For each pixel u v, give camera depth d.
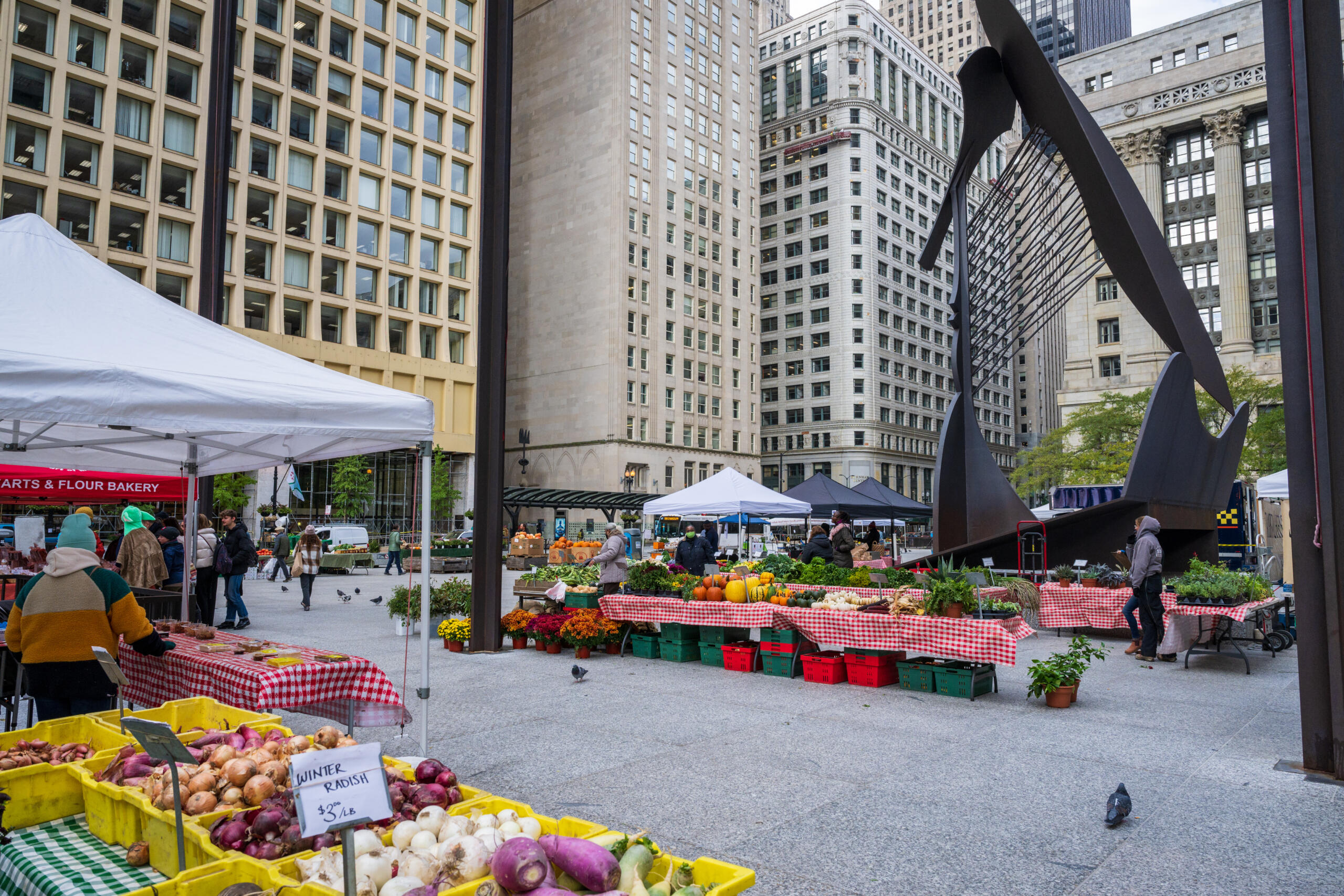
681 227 74.06
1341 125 5.85
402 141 52.81
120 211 41.41
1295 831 4.66
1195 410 15.36
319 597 19.36
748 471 79.19
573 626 10.86
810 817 4.88
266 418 5.48
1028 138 15.56
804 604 9.91
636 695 8.47
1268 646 11.52
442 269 54.56
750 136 82.81
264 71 46.44
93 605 4.78
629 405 68.19
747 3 83.50
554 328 71.31
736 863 4.21
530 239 73.88
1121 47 58.75
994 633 8.22
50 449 8.41
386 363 51.12
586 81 70.88
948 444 16.09
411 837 2.75
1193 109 54.81
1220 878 4.04
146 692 5.60
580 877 2.46
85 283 6.07
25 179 38.31
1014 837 4.57
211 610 13.02
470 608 12.75
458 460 55.47
